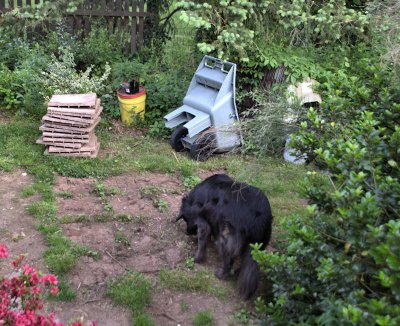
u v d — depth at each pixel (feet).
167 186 19.03
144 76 24.48
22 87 23.25
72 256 14.28
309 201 10.56
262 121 17.94
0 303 8.73
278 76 23.57
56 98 20.22
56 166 19.22
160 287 13.62
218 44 21.45
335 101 12.34
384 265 8.06
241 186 14.01
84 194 17.87
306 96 22.18
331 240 9.42
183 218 15.58
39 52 24.95
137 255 14.90
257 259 10.44
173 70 25.49
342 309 8.04
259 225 13.16
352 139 10.76
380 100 12.10
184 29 27.48
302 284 10.09
